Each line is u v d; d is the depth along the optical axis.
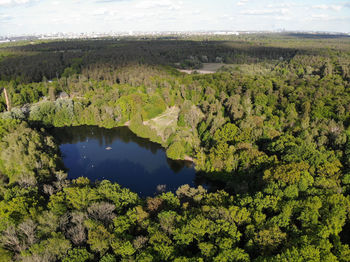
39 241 67.50
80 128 192.75
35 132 138.88
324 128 134.50
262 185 93.06
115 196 88.75
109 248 66.12
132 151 156.38
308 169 91.88
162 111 199.25
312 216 68.75
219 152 116.12
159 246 62.62
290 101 179.38
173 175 130.00
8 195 86.38
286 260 54.88
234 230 67.44
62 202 84.25
